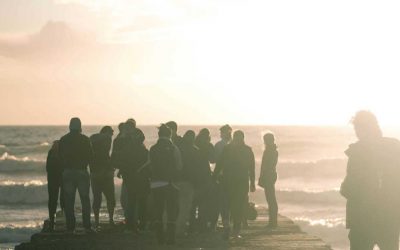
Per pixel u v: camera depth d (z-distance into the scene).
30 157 82.06
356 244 7.17
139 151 12.17
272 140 13.91
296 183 57.88
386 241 7.09
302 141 118.56
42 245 11.09
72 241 11.51
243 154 11.68
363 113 7.25
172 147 10.71
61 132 180.00
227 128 12.80
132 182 12.20
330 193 44.75
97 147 12.55
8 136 150.75
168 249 10.67
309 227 30.77
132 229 12.47
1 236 25.55
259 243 11.57
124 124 12.82
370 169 7.06
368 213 7.05
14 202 42.19
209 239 11.97
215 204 12.89
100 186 12.73
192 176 11.63
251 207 13.82
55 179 12.94
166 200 10.76
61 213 17.09
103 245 11.05
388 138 7.24
